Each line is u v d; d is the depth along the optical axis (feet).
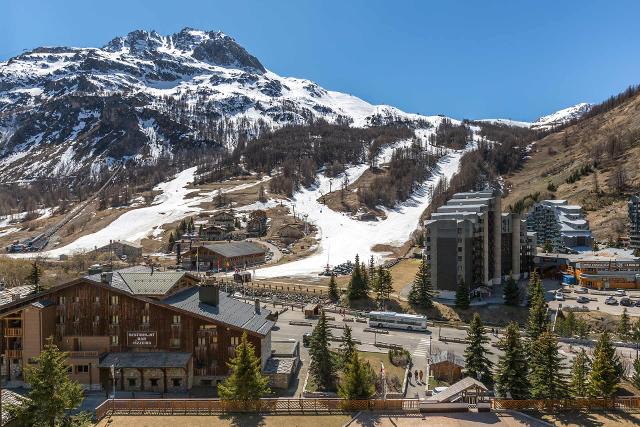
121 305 236.43
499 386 215.10
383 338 327.26
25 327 228.22
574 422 175.42
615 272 481.87
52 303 236.22
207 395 223.30
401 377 254.27
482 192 508.94
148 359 228.43
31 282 328.90
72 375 227.61
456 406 182.50
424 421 174.50
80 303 237.04
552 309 405.59
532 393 202.80
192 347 235.40
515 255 508.94
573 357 290.76
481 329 252.21
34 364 225.97
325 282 511.40
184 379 228.02
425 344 314.96
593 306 414.41
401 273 549.95
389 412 181.16
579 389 214.28
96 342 236.22
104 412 180.14
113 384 207.82
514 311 398.83
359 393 189.37
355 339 322.55
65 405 164.55
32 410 161.79
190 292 269.64
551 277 538.88
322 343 234.79
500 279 484.74
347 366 204.95
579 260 499.51
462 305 402.52
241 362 186.50
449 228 435.12
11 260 556.51
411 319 347.36
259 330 241.35
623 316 342.64
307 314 375.86
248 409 183.01
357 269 435.94
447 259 436.35
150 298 239.09
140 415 179.52
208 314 238.89
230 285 492.13
